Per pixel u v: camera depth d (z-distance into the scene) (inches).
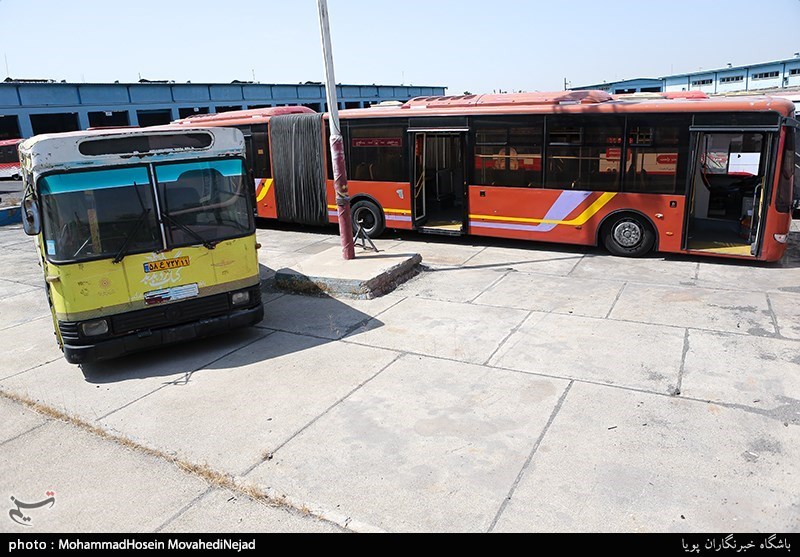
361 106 1856.5
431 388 246.7
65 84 1257.4
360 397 242.4
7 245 616.4
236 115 623.8
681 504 167.2
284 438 214.1
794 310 311.7
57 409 245.1
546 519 164.2
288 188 590.9
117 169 264.7
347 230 413.4
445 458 195.8
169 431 223.6
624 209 424.5
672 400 225.0
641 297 344.8
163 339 280.4
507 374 255.4
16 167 1529.3
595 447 197.0
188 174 279.0
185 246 279.3
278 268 460.4
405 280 405.1
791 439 195.8
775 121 372.2
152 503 181.6
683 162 400.5
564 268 416.2
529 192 456.4
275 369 274.4
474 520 165.5
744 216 430.3
